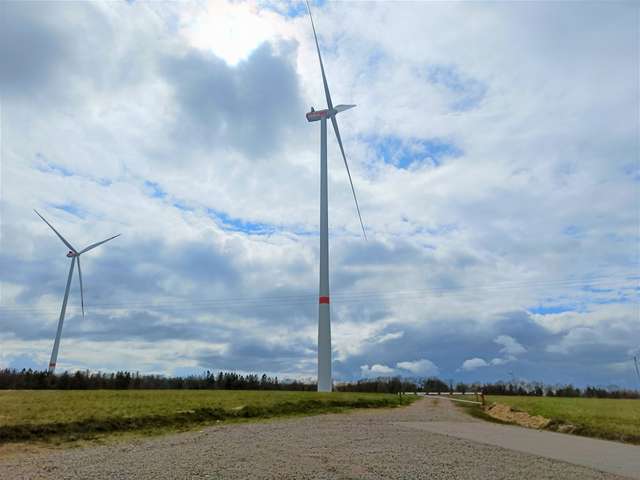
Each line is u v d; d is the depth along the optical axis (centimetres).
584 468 1630
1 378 8031
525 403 5025
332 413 3672
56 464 1439
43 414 2330
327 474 1351
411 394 7644
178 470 1352
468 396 7444
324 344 6512
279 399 4081
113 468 1377
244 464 1452
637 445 2305
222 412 2961
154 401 3322
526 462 1691
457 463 1598
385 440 2094
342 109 7494
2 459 1538
